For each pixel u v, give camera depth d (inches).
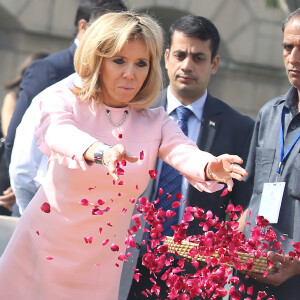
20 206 258.1
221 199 244.8
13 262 181.5
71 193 176.4
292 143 226.8
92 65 176.1
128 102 180.1
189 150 175.9
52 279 178.5
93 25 177.0
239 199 245.9
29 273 180.4
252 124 257.1
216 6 896.3
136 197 181.5
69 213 177.0
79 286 180.1
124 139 179.0
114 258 182.5
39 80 286.5
